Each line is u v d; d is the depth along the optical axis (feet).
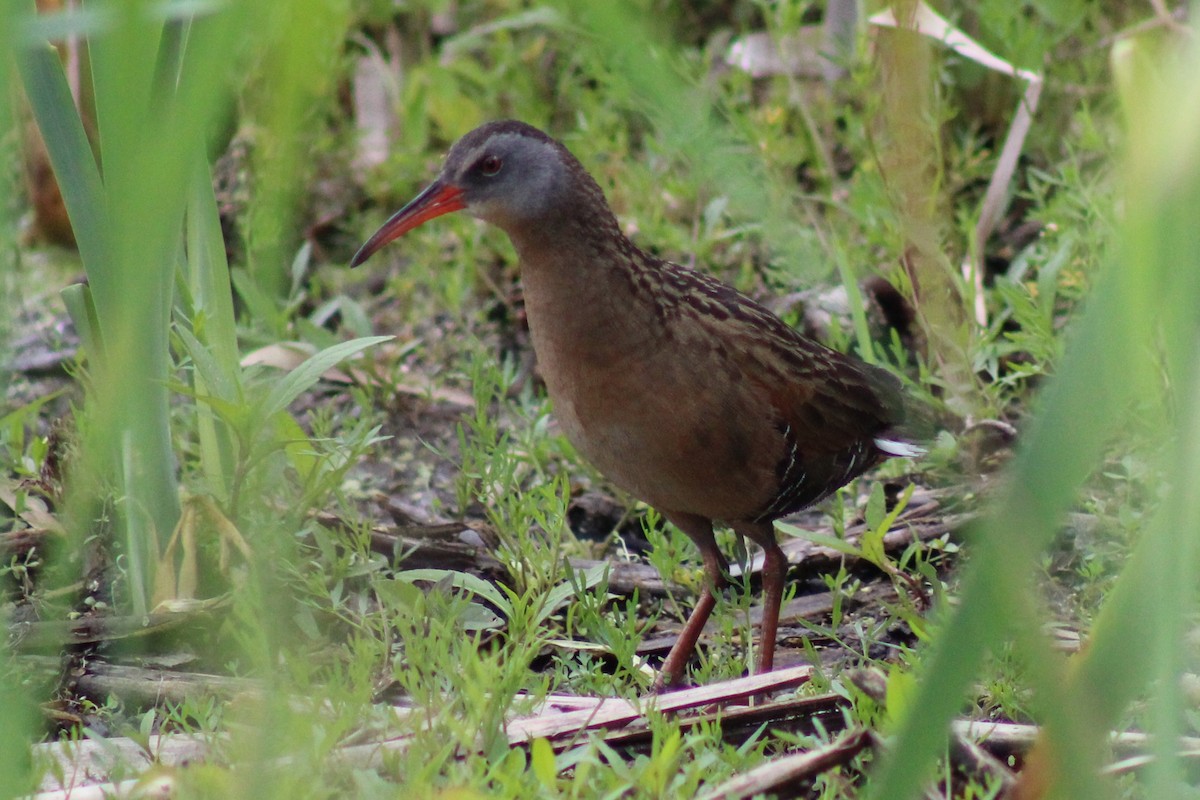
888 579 28.71
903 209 27.27
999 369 34.27
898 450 27.78
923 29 31.12
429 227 39.09
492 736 19.52
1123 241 10.53
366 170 40.06
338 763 18.53
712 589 25.41
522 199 24.52
